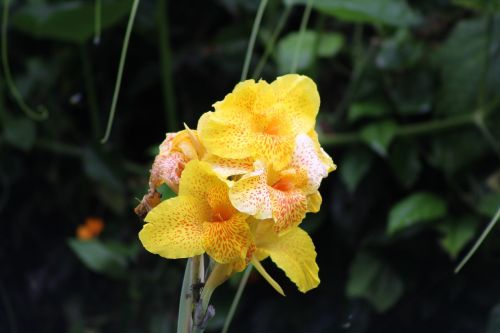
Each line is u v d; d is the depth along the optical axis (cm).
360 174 171
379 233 176
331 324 184
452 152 172
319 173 86
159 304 187
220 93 190
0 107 194
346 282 185
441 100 172
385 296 175
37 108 198
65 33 177
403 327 185
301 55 173
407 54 171
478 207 169
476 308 180
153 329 187
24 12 172
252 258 87
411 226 172
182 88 192
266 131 87
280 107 87
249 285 187
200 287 90
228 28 185
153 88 199
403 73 173
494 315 152
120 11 171
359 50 178
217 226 85
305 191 86
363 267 176
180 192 85
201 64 187
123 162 194
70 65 200
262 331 185
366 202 177
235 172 85
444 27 181
